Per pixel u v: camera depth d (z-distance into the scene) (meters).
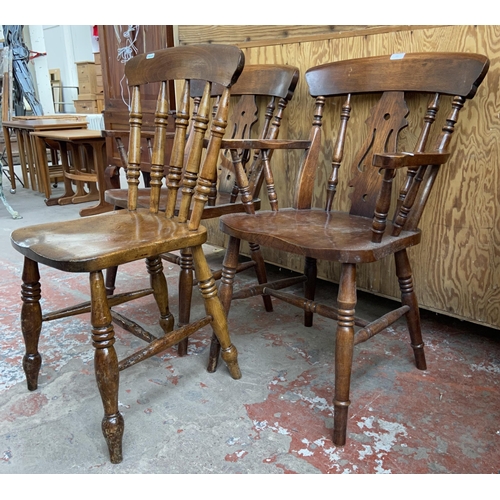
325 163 1.71
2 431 1.11
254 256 1.67
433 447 1.04
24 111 5.50
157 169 1.34
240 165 1.37
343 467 0.99
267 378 1.32
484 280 1.41
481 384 1.28
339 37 1.55
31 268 1.18
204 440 1.07
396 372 1.34
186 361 1.42
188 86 1.25
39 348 1.50
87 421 1.15
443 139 1.19
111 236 1.10
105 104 2.93
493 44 1.25
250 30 1.82
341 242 1.08
